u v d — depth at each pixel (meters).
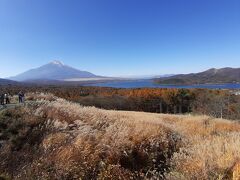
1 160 6.43
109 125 9.79
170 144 8.55
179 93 90.50
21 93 20.05
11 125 8.80
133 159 6.87
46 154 6.56
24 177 5.54
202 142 8.50
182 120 16.48
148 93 90.56
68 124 9.48
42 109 11.27
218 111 51.38
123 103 77.62
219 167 5.51
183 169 5.89
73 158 6.31
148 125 10.20
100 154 6.74
